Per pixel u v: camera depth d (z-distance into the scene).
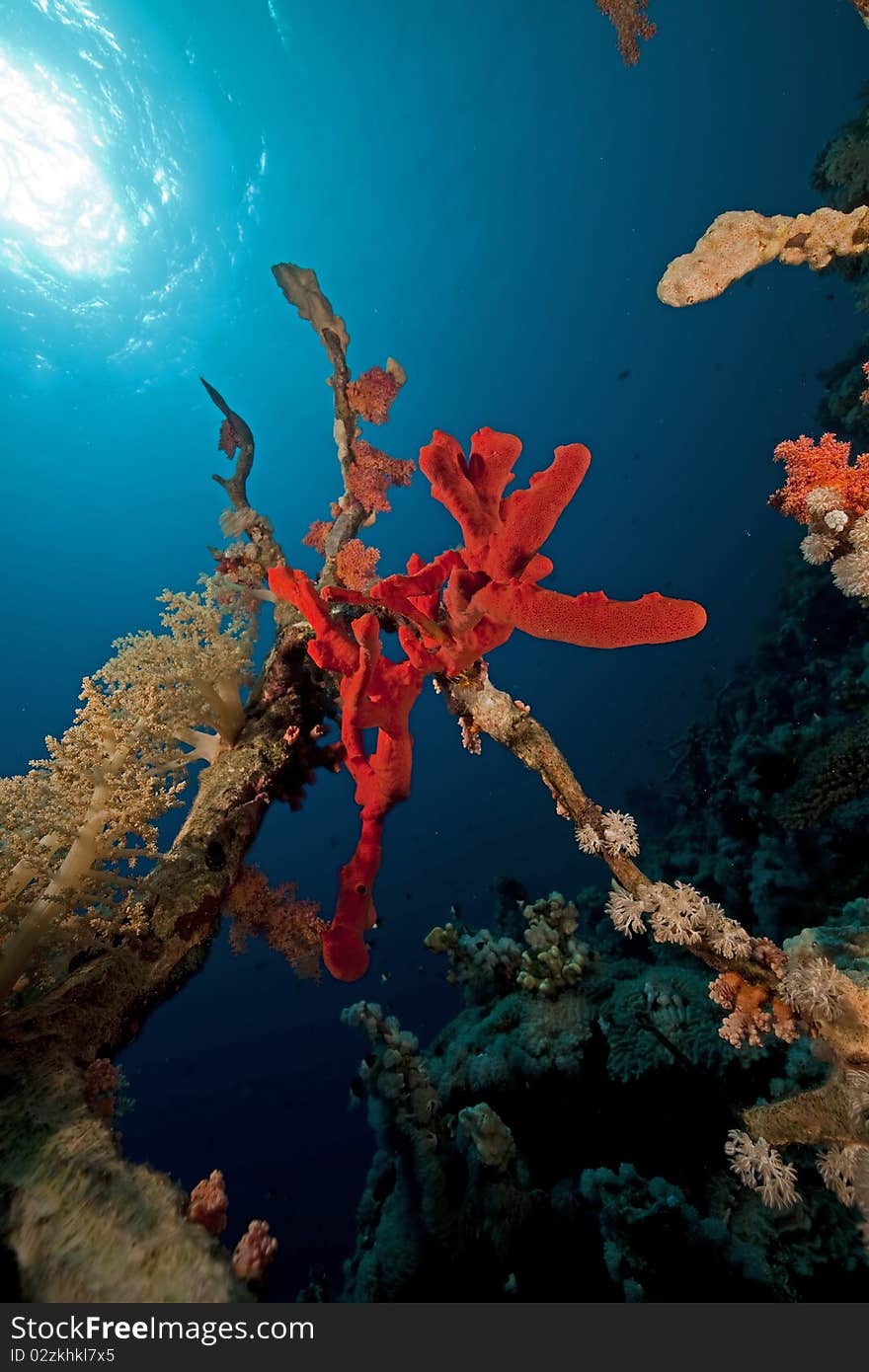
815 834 1.20
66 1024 0.45
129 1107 0.43
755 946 0.43
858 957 0.46
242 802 0.63
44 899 0.49
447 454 0.33
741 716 2.03
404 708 0.42
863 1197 0.40
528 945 1.15
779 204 7.99
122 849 0.54
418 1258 0.86
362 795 0.43
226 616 0.79
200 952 0.55
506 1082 0.96
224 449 0.81
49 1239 0.30
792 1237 0.71
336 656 0.40
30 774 0.54
